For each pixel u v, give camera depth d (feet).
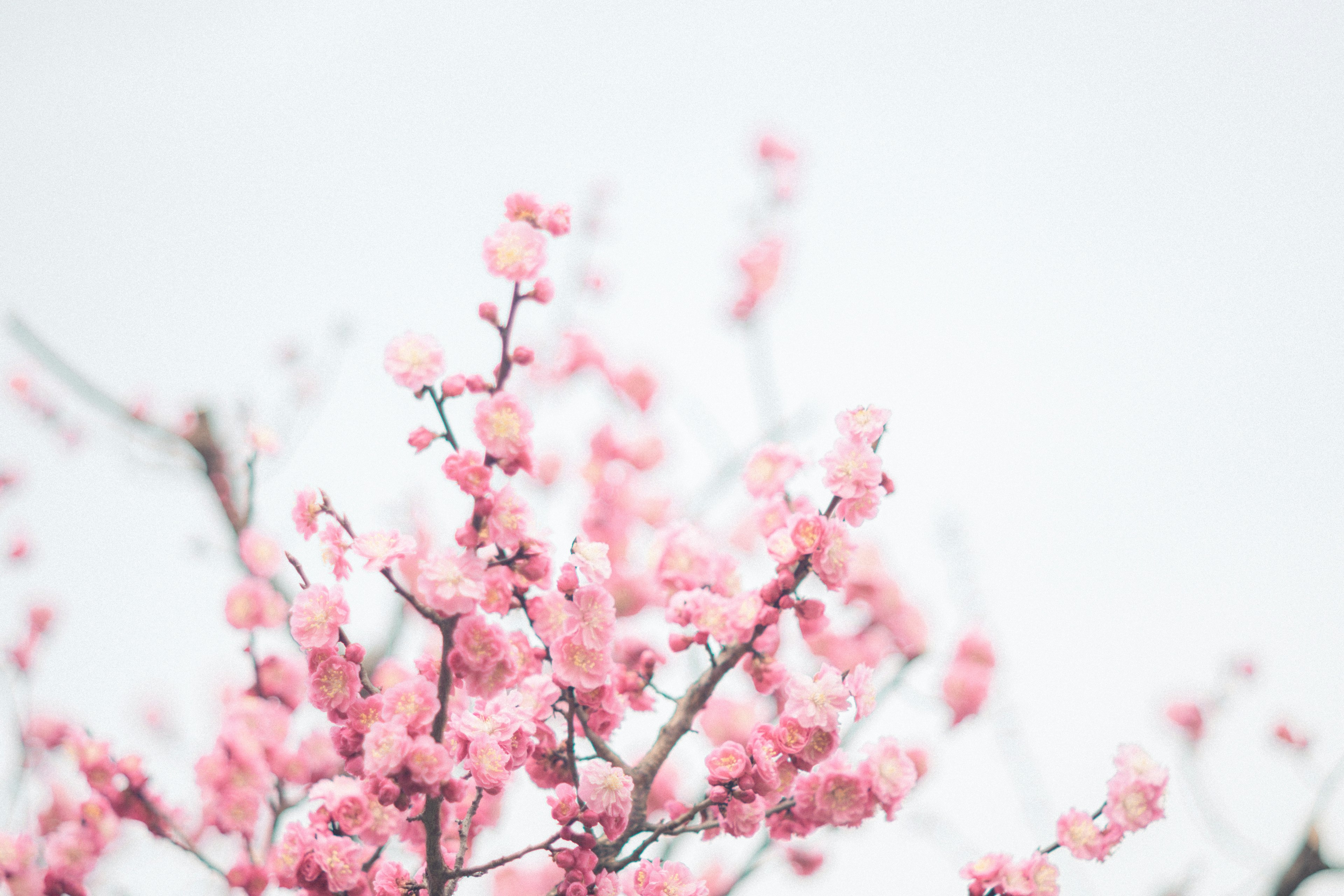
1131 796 8.11
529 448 6.84
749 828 7.73
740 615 9.09
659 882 7.91
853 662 16.22
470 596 6.74
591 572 7.75
